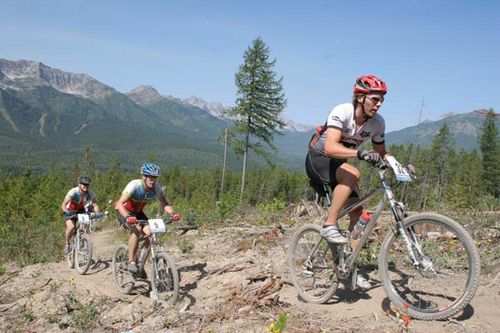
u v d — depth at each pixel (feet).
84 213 30.25
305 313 13.07
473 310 12.14
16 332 17.39
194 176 284.61
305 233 15.16
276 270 18.81
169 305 17.20
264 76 121.39
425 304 12.47
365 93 12.60
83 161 197.16
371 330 11.48
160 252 18.98
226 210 42.60
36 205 101.24
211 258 24.45
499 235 20.85
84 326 16.65
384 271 12.69
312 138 13.93
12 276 26.37
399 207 12.25
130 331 13.96
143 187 20.89
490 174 188.14
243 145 123.75
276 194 213.46
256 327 12.32
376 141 13.92
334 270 13.53
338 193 13.01
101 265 29.35
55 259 33.45
